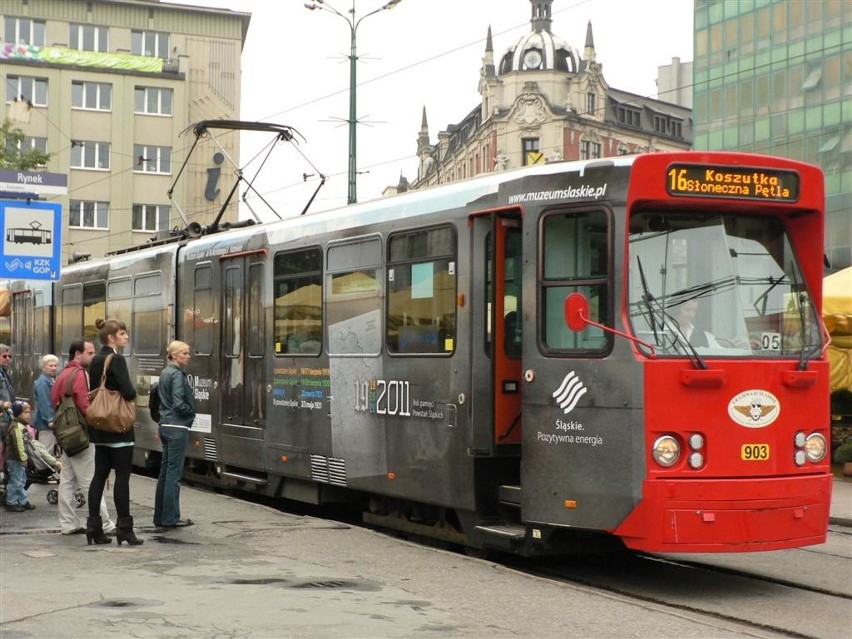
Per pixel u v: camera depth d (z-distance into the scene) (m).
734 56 51.84
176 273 17.59
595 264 9.63
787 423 9.55
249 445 15.08
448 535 11.50
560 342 9.84
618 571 10.72
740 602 9.28
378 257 12.30
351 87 32.53
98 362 10.77
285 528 11.98
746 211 9.89
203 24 67.38
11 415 13.38
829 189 47.09
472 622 7.78
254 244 15.12
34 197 12.73
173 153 64.75
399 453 11.82
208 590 8.65
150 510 13.52
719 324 9.61
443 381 11.14
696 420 9.27
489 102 97.06
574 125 93.75
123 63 63.78
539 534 9.92
